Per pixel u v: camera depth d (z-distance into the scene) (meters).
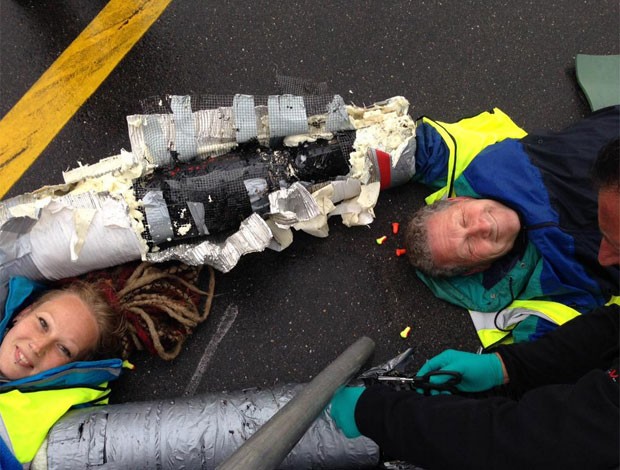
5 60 2.16
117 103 2.19
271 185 1.91
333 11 2.34
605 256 1.27
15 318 1.84
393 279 2.22
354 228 2.23
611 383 0.99
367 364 1.98
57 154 2.14
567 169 1.99
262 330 2.13
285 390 1.79
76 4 2.22
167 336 2.03
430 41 2.37
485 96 2.37
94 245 1.83
